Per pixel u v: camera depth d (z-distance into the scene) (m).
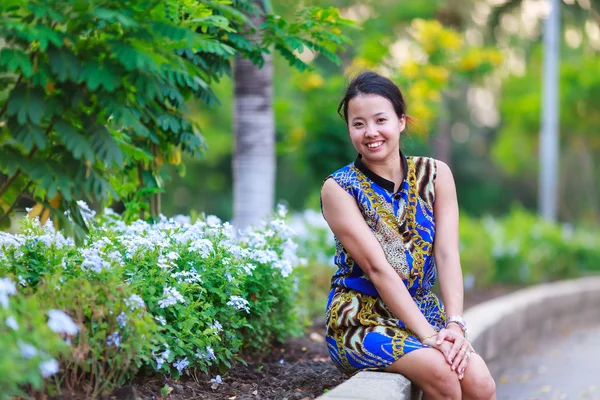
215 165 28.47
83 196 3.67
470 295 10.23
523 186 41.50
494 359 6.83
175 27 3.39
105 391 3.33
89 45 3.42
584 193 38.16
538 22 17.64
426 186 3.91
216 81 4.90
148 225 4.43
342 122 11.95
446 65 12.64
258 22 6.01
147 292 3.79
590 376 7.02
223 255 4.36
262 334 4.78
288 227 4.98
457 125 41.50
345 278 3.91
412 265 3.80
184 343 3.96
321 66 13.02
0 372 2.41
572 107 26.30
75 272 3.66
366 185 3.84
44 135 3.32
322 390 4.08
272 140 7.25
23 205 4.27
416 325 3.63
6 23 3.10
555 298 9.66
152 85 3.51
